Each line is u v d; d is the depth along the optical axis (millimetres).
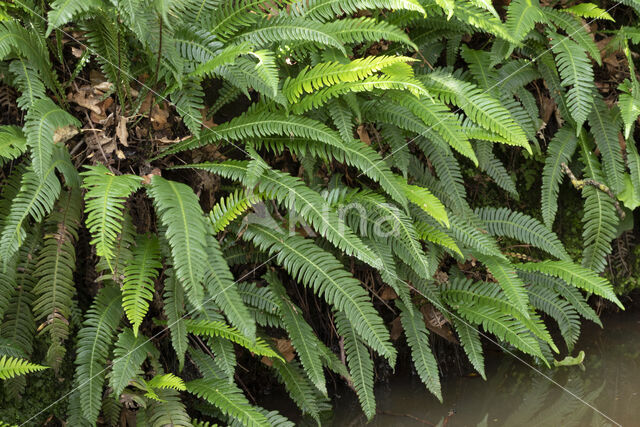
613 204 3545
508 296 3020
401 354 3531
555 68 3432
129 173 2584
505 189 3473
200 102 2570
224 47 2611
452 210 3170
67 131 2426
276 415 2555
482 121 2844
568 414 2945
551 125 3854
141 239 2510
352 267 3164
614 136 3475
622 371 3373
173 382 2379
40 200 2129
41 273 2307
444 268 3457
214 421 2896
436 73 3016
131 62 2648
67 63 2641
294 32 2566
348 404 3170
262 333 2900
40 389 2502
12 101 2535
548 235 3352
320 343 2887
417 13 2977
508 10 3105
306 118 2543
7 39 2119
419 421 2953
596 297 4137
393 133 2990
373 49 3146
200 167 2564
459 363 3551
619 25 4051
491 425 2885
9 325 2338
